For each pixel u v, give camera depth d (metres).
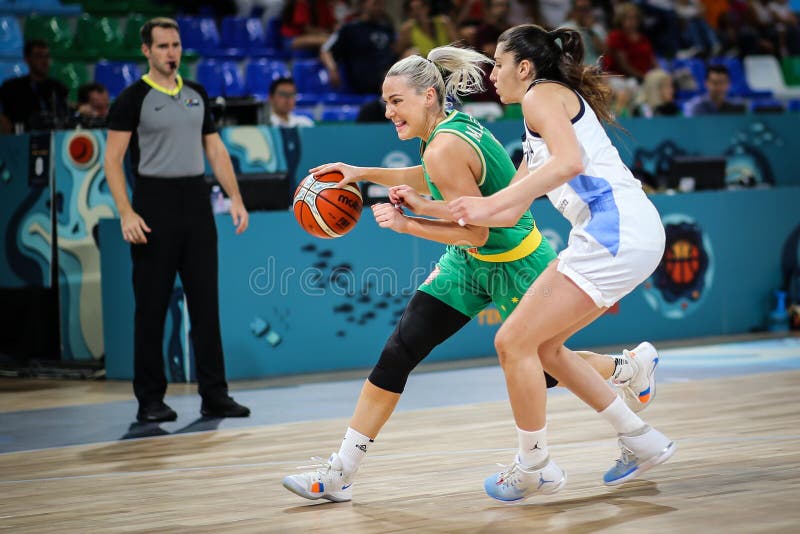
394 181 10.23
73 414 14.92
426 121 9.43
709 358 18.58
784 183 24.69
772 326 22.00
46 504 9.80
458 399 15.20
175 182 14.20
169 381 17.53
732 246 21.67
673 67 31.22
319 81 27.39
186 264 14.38
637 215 8.72
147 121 13.98
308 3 28.72
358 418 9.45
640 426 9.30
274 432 13.19
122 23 28.62
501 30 26.39
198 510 9.37
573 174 8.33
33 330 19.47
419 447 11.90
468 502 9.30
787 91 33.03
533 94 8.65
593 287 8.62
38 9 27.12
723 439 11.66
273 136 18.97
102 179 18.67
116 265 17.83
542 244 9.65
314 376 17.77
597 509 8.87
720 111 25.88
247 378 17.70
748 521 8.27
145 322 14.20
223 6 29.41
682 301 21.19
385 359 9.45
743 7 35.06
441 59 9.66
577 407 13.97
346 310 18.38
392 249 18.64
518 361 8.70
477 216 8.27
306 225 9.93
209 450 12.20
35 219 19.22
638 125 22.69
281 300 17.88
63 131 18.81
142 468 11.33
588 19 29.12
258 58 28.27
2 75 24.88
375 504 9.37
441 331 9.55
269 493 9.95
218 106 18.73
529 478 8.89
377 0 27.08
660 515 8.56
